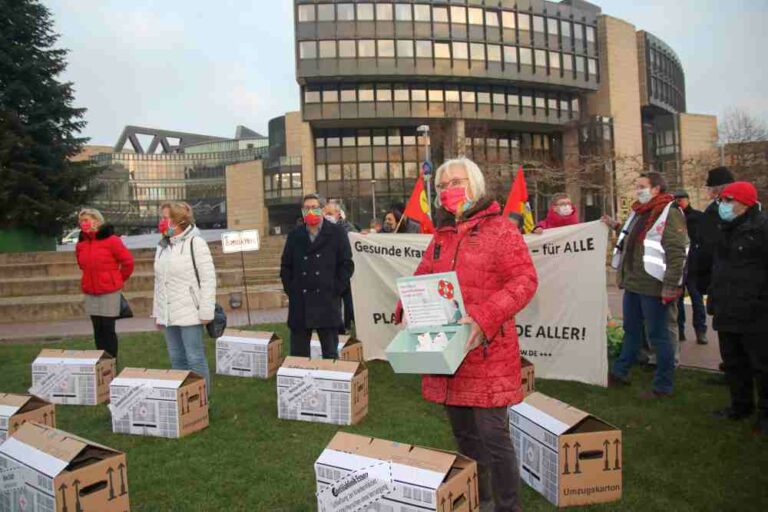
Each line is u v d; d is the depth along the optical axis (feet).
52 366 20.71
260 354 23.29
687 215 24.61
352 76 179.63
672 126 232.12
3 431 14.92
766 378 15.48
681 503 11.88
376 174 196.13
